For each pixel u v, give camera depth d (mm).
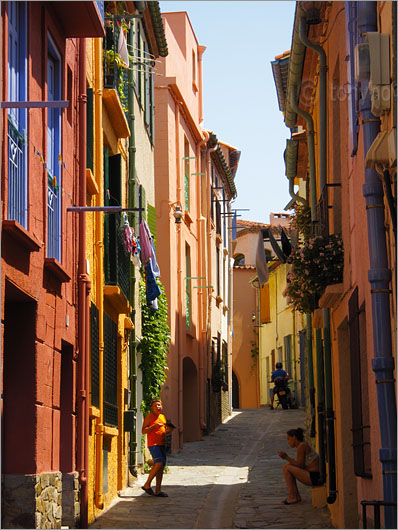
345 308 10953
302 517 13281
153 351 18875
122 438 15922
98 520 12406
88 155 12852
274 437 26000
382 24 7828
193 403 26203
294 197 17156
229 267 37125
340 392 11781
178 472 18750
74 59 11539
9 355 9039
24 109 8461
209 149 29125
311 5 12430
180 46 26656
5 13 7855
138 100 18859
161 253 22609
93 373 12406
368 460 9062
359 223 9250
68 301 10898
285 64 19328
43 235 9281
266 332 42938
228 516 13359
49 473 9469
